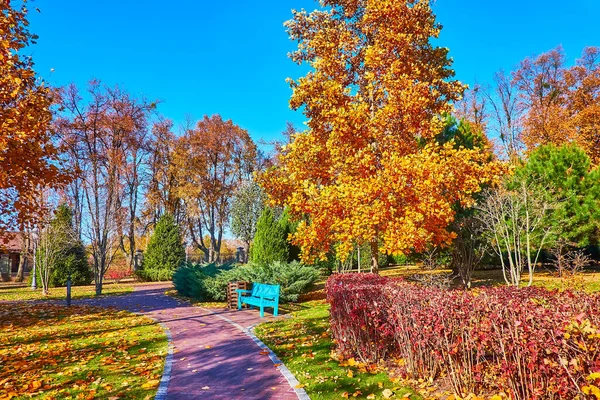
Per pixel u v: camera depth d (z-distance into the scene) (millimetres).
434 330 4383
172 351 6844
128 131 30766
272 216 21250
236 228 32031
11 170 9414
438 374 4789
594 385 2742
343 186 8148
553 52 33656
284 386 4859
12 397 4633
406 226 7367
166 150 41188
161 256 30516
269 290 11297
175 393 4707
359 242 9016
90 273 26969
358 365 5473
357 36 11289
